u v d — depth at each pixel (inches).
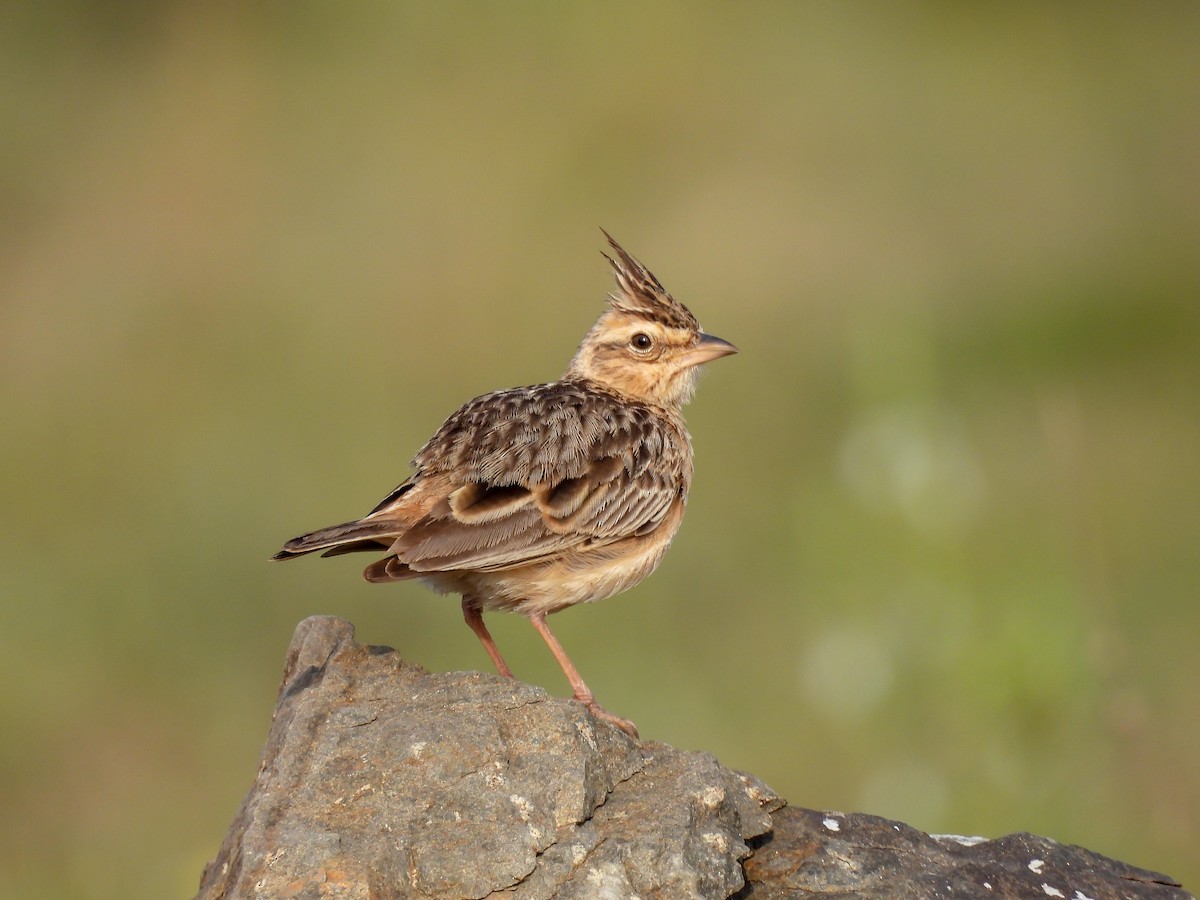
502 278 834.8
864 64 1116.5
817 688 476.7
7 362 772.0
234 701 590.2
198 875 506.0
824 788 522.6
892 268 864.3
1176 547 645.9
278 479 689.0
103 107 981.8
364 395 754.8
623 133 975.0
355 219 882.8
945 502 478.0
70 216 872.9
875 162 977.5
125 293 818.8
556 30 1082.1
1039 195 954.1
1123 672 468.1
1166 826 448.5
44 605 625.9
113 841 526.0
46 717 573.9
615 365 409.4
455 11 1081.4
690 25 1099.3
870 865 288.8
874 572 479.2
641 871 258.8
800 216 909.2
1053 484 649.0
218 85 995.9
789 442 738.8
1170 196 968.3
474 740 273.4
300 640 319.3
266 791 270.4
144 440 719.1
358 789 267.4
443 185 918.4
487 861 257.4
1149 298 850.8
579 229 880.3
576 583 351.6
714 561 650.2
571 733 277.4
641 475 359.3
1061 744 443.5
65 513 678.5
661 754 288.5
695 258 860.0
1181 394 768.3
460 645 604.1
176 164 924.0
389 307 815.1
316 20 1085.1
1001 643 450.6
